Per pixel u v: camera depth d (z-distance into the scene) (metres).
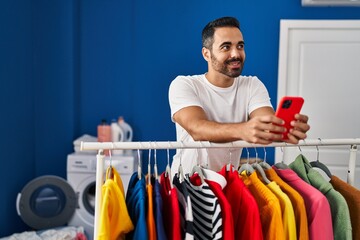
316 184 1.31
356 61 3.55
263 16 3.55
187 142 1.27
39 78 3.61
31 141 3.57
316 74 3.58
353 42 3.54
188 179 1.28
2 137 2.95
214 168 1.72
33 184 3.13
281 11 3.54
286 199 1.17
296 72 3.58
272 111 1.70
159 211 1.13
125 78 3.73
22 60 3.31
